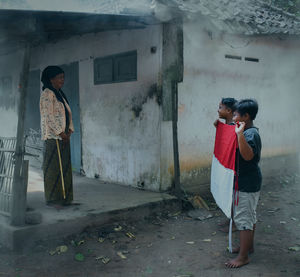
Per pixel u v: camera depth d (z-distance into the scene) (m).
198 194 6.28
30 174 7.46
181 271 3.61
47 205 4.92
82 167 7.46
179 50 5.71
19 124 4.10
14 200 4.13
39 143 8.54
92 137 7.13
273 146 7.83
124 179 6.43
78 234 4.46
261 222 5.16
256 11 7.30
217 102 6.53
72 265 3.73
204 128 6.33
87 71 7.18
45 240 4.21
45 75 4.68
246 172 3.62
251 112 3.64
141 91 5.97
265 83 7.53
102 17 4.53
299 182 7.72
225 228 4.74
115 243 4.30
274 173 7.88
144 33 5.85
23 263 3.75
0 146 4.49
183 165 6.07
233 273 3.56
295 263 3.79
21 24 3.81
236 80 6.89
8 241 4.06
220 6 6.36
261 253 4.05
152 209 5.23
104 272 3.60
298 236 4.59
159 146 5.72
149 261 3.85
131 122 6.20
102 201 5.25
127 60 6.23
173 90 5.66
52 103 4.62
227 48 6.67
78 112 7.50
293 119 8.24
